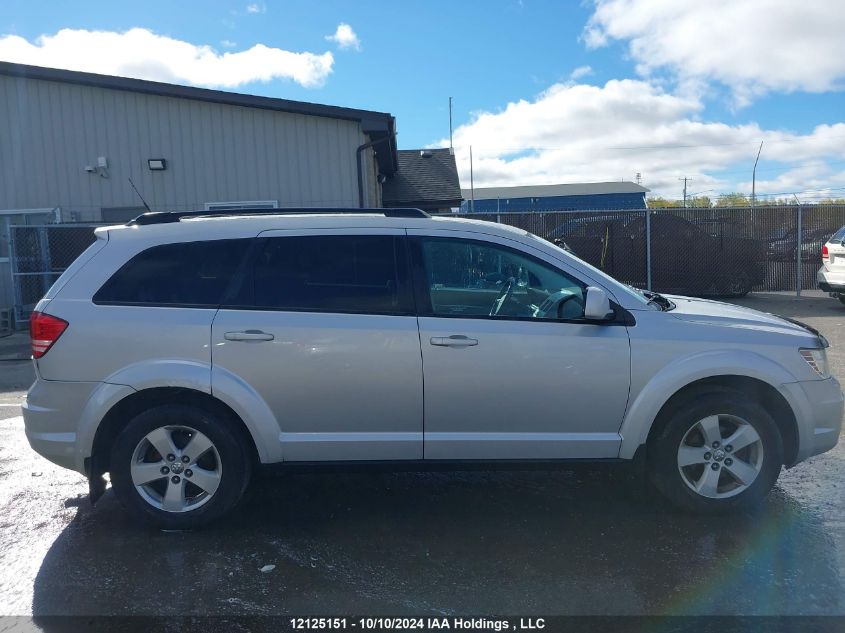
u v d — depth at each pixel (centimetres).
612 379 425
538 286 441
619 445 431
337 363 417
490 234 441
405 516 457
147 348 414
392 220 442
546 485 511
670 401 438
